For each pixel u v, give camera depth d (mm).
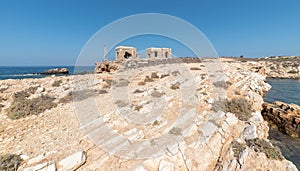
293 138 9312
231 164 5641
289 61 49094
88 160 5043
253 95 13594
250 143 6613
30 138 6270
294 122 9875
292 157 7535
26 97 11281
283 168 5742
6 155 5012
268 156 6070
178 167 5055
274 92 20812
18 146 5727
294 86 25797
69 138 6277
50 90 13141
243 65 34281
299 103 15773
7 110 8953
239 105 9742
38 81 16609
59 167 4602
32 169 4395
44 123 7594
